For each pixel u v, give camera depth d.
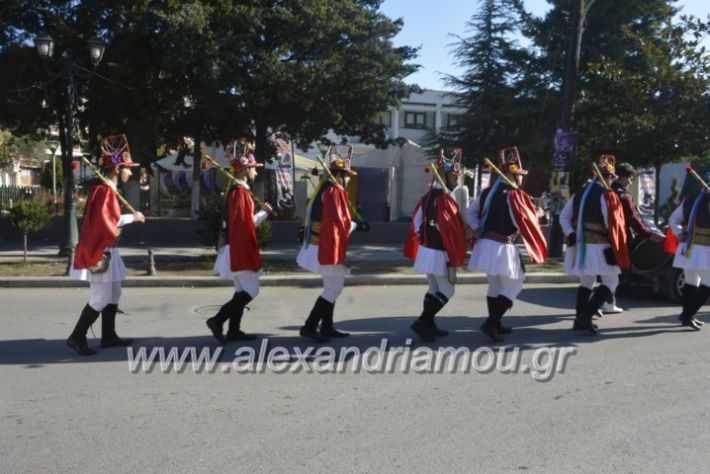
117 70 15.22
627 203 7.70
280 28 16.52
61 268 12.70
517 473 4.00
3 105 16.34
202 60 15.20
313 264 7.14
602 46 17.78
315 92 15.97
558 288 11.69
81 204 25.14
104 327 6.93
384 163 24.45
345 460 4.18
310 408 5.14
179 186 27.67
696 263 7.61
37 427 4.71
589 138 16.14
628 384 5.78
